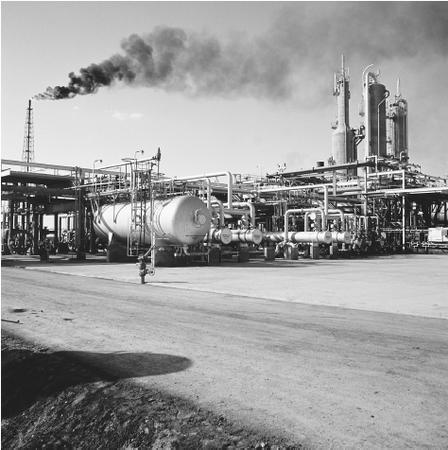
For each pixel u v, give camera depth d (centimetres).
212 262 3203
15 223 5025
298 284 1834
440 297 1452
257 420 499
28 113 7694
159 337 880
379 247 4906
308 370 664
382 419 493
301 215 4991
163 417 530
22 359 766
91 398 607
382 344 816
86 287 1728
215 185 4397
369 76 8681
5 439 599
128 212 3312
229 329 950
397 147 8856
